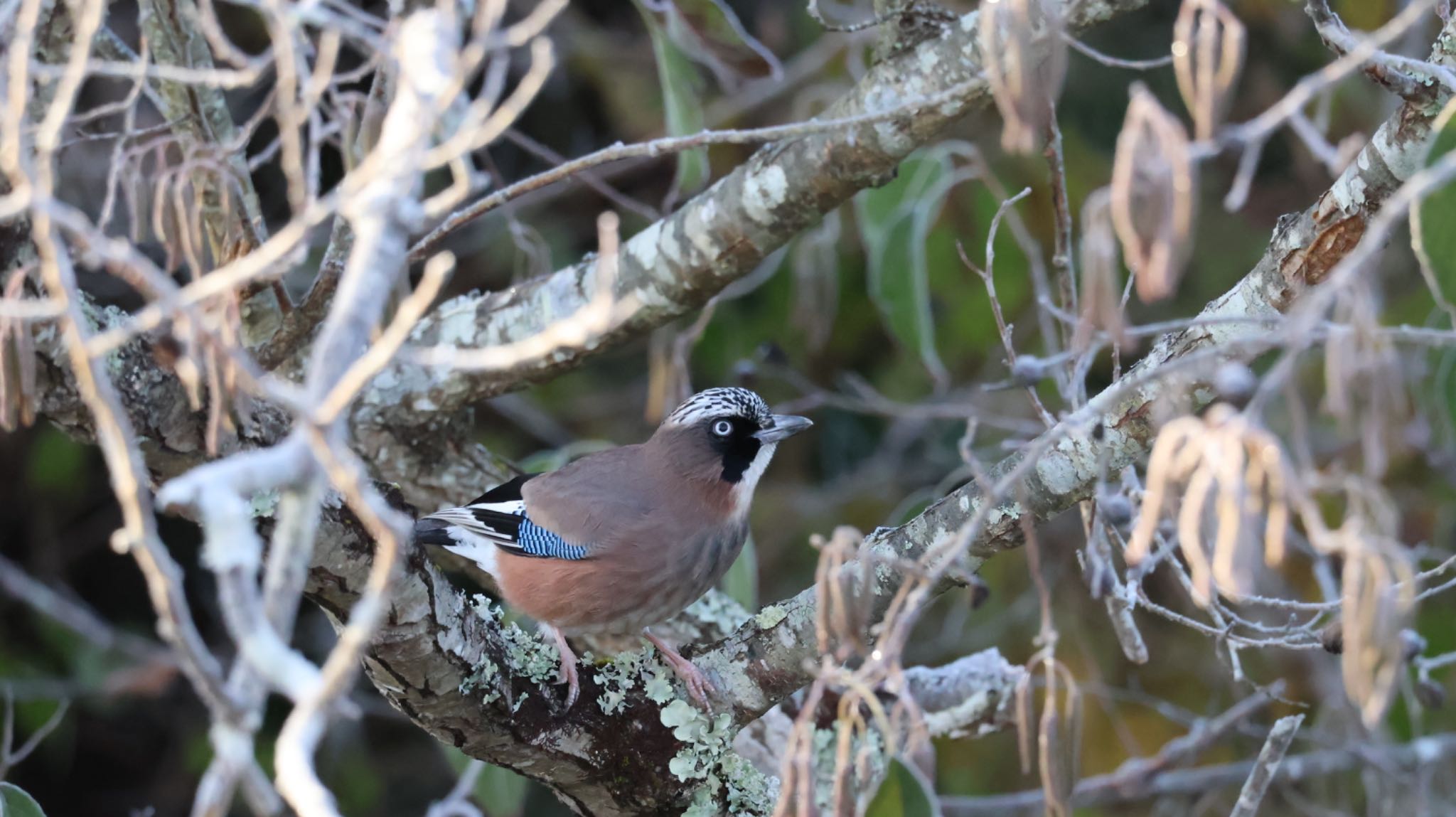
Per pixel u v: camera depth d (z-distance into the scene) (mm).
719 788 7820
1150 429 6762
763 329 14656
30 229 5887
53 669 13688
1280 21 14039
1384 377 4434
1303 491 4363
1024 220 13477
